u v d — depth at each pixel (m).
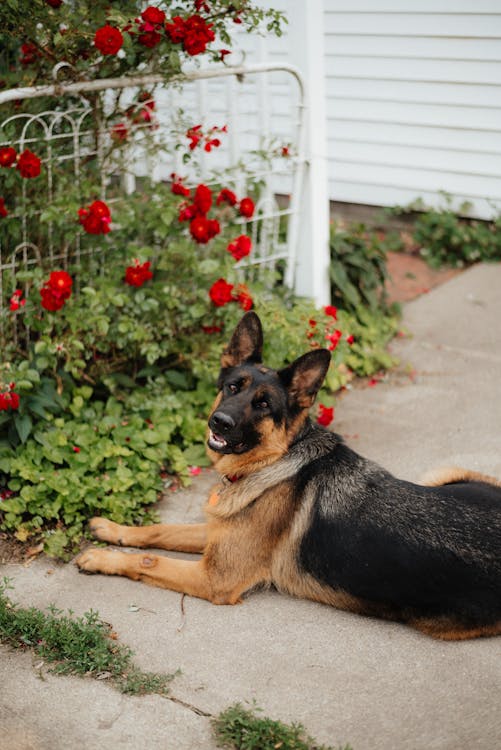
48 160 5.12
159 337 5.50
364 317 7.04
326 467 4.07
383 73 9.04
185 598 4.10
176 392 5.64
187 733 3.23
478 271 8.58
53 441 4.81
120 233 5.54
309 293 6.66
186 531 4.45
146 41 5.10
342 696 3.45
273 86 8.95
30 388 4.80
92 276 5.44
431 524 3.77
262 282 6.24
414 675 3.58
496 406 6.11
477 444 5.59
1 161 4.78
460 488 4.04
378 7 8.83
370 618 3.96
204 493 5.01
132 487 4.83
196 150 7.14
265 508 4.04
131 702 3.38
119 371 5.59
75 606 3.99
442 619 3.74
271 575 4.11
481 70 8.47
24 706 3.35
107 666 3.57
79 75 5.29
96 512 4.70
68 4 5.41
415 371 6.70
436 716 3.34
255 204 6.58
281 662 3.65
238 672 3.59
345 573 3.87
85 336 5.15
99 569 4.21
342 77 9.33
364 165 9.52
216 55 5.53
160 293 5.42
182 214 5.41
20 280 5.12
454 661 3.66
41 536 4.50
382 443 5.64
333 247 7.10
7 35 5.25
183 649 3.73
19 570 4.25
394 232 9.45
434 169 9.09
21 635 3.72
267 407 4.04
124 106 5.91
